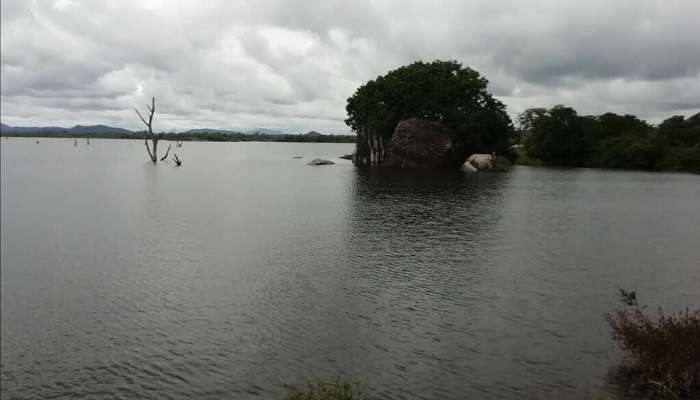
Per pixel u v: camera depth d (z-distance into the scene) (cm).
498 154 13138
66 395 1758
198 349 2030
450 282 2788
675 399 1505
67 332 2248
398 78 13238
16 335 2223
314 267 3094
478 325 2194
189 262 3262
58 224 4641
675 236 4025
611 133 14950
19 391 1789
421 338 2073
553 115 14225
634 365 1777
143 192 7062
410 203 5847
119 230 4322
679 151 12719
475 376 1761
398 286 2722
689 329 1595
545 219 4791
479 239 3875
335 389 1506
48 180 8919
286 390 1688
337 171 10994
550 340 2038
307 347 2014
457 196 6512
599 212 5250
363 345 2017
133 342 2125
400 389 1686
